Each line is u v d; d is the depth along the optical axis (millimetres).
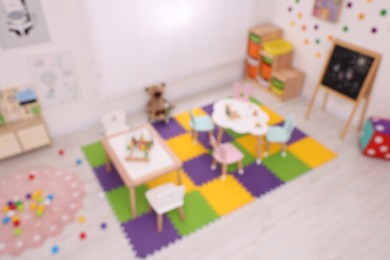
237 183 4320
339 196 4168
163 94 5668
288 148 4910
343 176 4461
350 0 4770
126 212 3922
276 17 6047
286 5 5766
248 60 6320
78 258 3449
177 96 5934
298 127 5336
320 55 5508
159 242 3607
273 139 4547
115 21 4551
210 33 5559
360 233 3729
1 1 3797
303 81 5965
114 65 4895
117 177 4371
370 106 5023
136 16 4664
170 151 4047
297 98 6059
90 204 4004
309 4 5367
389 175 4484
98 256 3469
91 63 4715
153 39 5004
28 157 4672
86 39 4508
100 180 4320
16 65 4238
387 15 4402
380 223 3844
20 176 4359
